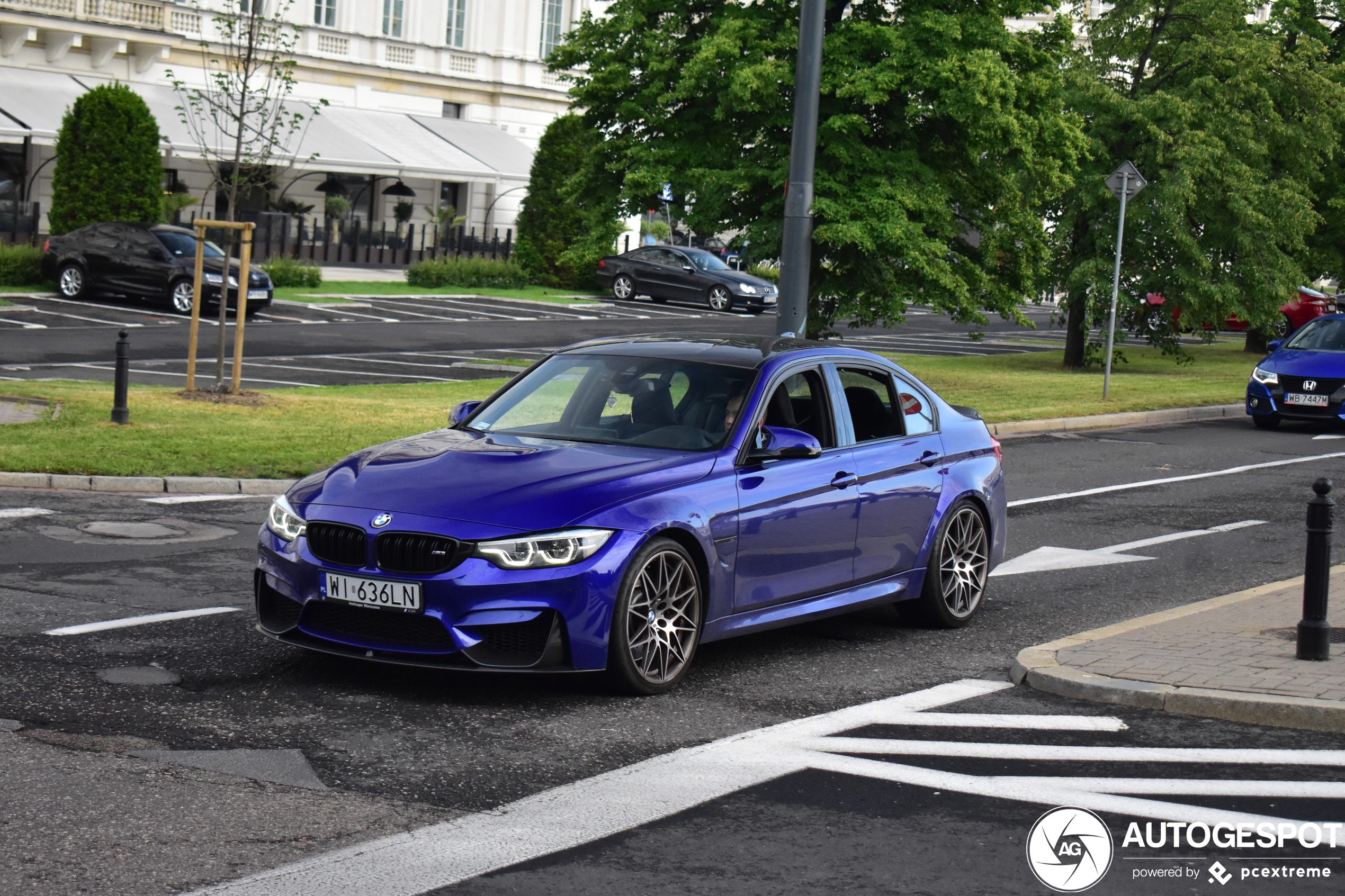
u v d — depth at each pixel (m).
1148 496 13.80
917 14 20.16
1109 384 23.55
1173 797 5.31
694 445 7.17
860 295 21.30
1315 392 19.61
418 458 6.97
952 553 8.41
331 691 6.41
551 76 52.41
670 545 6.60
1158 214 26.89
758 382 7.49
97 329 25.88
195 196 42.31
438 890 4.25
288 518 6.65
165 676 6.53
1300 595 9.03
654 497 6.62
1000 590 9.55
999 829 4.92
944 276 20.55
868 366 8.23
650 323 35.66
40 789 4.96
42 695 6.11
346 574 6.35
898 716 6.39
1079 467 15.73
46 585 8.23
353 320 31.33
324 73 46.00
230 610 7.86
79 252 30.06
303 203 45.81
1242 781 5.50
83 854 4.41
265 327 28.58
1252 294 27.84
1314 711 6.25
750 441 7.23
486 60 50.69
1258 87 27.42
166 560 9.08
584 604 6.26
